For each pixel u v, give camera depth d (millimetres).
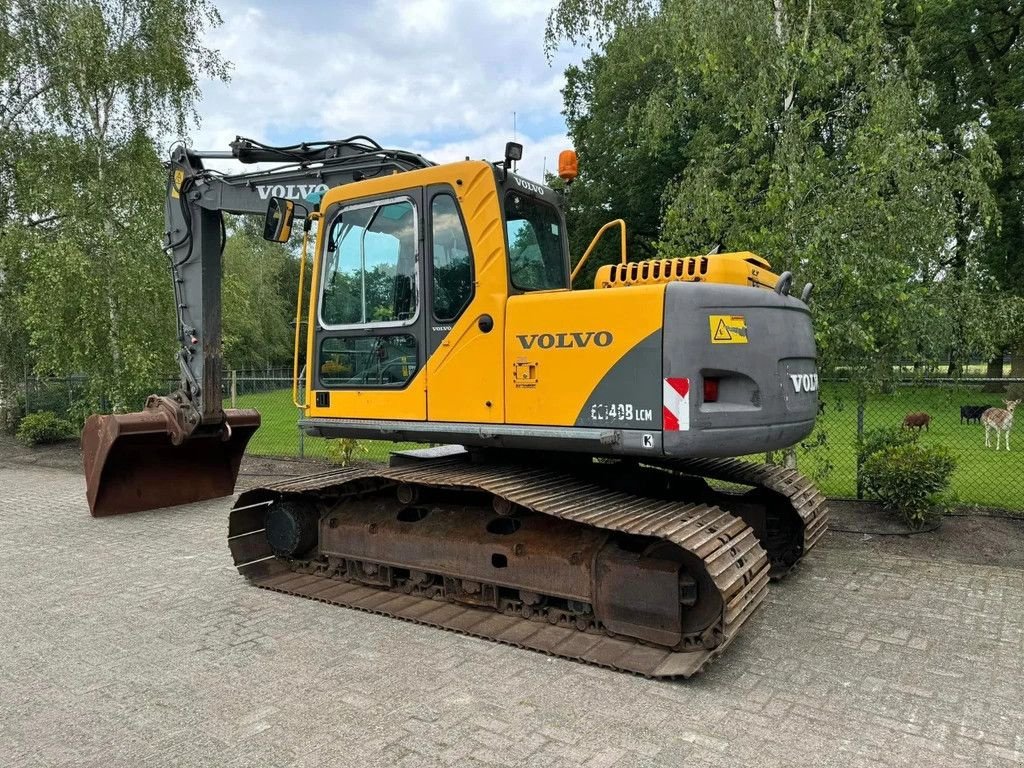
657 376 4055
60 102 14297
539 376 4449
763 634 4578
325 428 5508
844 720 3473
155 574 5996
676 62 8578
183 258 7277
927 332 7238
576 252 27312
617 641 4340
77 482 10781
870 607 5047
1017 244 19969
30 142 15188
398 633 4641
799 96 7645
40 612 5102
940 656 4227
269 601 5312
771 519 5746
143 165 14797
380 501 5629
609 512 4285
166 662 4219
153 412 7699
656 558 4254
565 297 4359
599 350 4230
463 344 4734
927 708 3592
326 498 5812
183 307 7391
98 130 14688
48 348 13391
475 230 4676
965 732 3355
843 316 6945
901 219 6891
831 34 7395
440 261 4855
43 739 3357
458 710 3584
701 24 7570
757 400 4219
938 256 7523
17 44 14906
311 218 5543
